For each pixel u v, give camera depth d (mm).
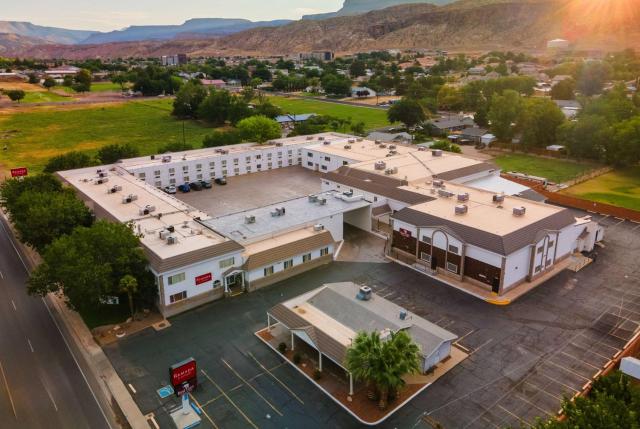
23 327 65312
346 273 79375
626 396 42156
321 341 54938
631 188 124312
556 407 49906
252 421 48562
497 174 117688
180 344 60906
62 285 63250
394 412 49406
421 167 112312
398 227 85562
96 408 50594
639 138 133750
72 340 62344
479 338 61688
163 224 80375
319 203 94062
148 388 53312
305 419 48719
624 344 60375
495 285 72062
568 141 148750
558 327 64062
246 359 57938
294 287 74938
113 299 67438
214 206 112250
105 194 96750
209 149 141500
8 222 105062
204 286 69812
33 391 53188
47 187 92938
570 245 83875
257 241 78938
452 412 49344
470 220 78938
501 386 53000
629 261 83250
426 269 79875
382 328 56219
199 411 49938
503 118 167375
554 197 113500
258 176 137500
